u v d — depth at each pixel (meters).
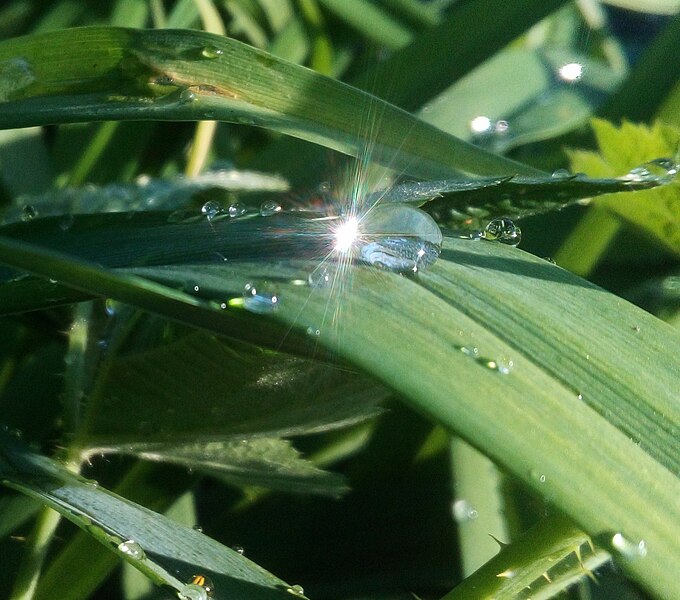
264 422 0.15
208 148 0.21
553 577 0.14
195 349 0.15
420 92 0.20
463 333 0.13
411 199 0.14
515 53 0.23
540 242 0.19
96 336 0.16
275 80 0.16
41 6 0.24
